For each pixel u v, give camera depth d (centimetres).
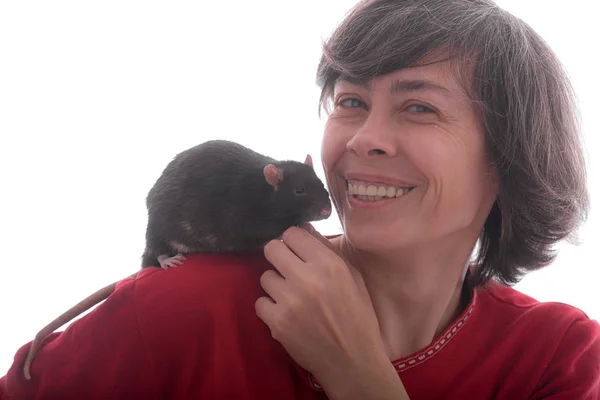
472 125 169
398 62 162
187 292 167
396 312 188
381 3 175
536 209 189
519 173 180
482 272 209
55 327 182
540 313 202
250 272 178
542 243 200
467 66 166
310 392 172
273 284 163
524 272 212
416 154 161
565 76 194
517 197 186
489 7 179
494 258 208
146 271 177
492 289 215
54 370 166
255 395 168
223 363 166
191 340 165
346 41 176
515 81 171
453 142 164
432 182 164
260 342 169
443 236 174
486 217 190
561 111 189
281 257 165
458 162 166
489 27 171
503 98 171
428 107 166
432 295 187
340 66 171
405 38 163
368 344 160
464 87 166
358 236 171
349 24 177
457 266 187
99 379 165
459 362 189
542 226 194
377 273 185
